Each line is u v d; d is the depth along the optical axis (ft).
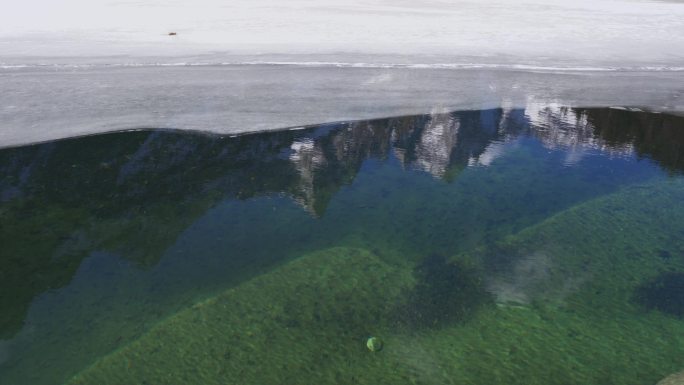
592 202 23.89
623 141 30.91
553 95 37.63
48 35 50.47
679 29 58.85
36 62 42.22
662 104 36.17
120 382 14.78
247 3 70.28
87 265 19.61
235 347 15.97
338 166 27.73
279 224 22.57
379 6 70.18
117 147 29.01
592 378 14.74
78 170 26.48
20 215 22.45
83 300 17.87
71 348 15.94
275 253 20.63
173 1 71.36
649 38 54.13
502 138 31.24
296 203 24.30
